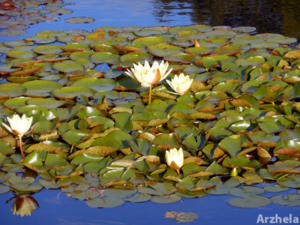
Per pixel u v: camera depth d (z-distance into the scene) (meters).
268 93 3.69
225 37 5.41
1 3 7.76
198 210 2.34
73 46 5.01
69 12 7.08
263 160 2.78
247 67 4.32
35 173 2.69
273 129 3.06
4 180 2.61
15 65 4.38
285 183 2.56
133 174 2.65
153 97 3.70
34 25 6.26
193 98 3.67
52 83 4.01
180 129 3.14
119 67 4.44
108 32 5.73
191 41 5.30
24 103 3.56
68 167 2.72
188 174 2.64
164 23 6.41
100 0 8.30
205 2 8.00
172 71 4.23
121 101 3.69
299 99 3.69
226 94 3.74
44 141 2.96
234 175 2.64
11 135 3.07
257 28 6.03
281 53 4.69
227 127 3.13
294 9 7.19
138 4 7.88
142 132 2.97
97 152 2.82
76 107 3.40
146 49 5.03
